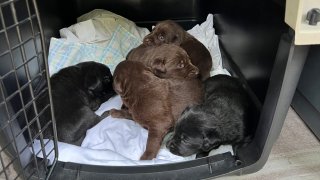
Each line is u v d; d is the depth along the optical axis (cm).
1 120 84
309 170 108
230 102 110
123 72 115
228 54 152
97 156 104
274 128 91
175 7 188
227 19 150
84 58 146
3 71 88
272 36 101
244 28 128
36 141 104
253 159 100
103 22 167
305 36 70
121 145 112
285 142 120
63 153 102
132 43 161
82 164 99
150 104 107
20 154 89
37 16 79
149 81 111
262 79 113
